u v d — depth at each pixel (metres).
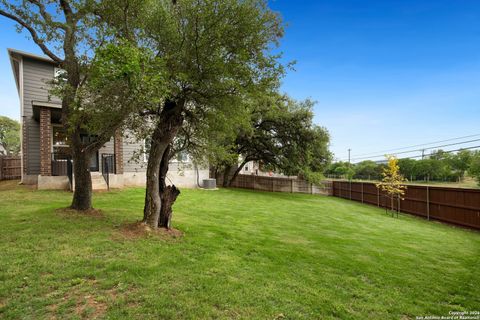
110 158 11.93
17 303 2.49
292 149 17.69
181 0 4.64
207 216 7.70
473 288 3.77
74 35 5.79
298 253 4.80
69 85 4.99
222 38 4.45
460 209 9.76
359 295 3.30
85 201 6.29
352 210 12.80
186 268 3.62
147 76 3.66
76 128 5.63
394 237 7.08
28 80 11.29
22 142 11.35
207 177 16.73
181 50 4.72
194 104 5.50
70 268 3.28
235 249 4.70
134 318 2.39
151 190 5.27
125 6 4.89
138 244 4.35
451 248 6.19
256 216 8.50
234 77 4.69
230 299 2.87
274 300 2.95
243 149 19.55
